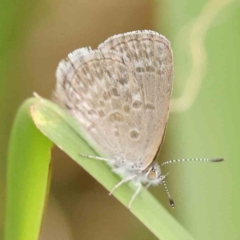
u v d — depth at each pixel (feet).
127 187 0.47
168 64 0.48
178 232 0.46
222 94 0.49
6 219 0.45
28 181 0.45
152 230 0.46
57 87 0.47
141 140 0.49
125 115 0.48
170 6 0.49
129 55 0.48
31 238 0.45
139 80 0.48
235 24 0.49
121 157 0.48
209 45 0.49
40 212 0.45
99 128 0.48
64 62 0.47
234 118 0.49
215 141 0.49
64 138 0.46
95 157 0.46
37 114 0.45
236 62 0.49
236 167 0.49
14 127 0.45
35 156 0.45
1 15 0.54
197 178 0.49
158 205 0.47
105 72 0.48
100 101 0.48
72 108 0.47
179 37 0.49
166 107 0.48
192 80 0.49
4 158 0.54
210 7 0.49
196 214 0.49
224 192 0.49
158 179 0.50
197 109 0.49
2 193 0.54
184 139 0.49
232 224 0.49
